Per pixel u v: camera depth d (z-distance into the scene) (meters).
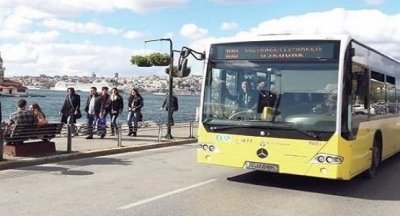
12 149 11.66
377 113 10.80
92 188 8.75
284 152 8.50
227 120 9.07
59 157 12.08
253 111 8.85
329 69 8.41
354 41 8.89
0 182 9.20
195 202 7.80
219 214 7.04
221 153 9.08
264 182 9.75
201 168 11.43
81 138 16.50
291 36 8.78
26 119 11.86
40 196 7.99
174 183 9.42
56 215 6.77
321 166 8.24
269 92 8.76
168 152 14.74
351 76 8.59
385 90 11.73
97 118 17.36
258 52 8.98
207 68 9.43
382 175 11.16
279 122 8.58
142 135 18.58
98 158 12.92
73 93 17.08
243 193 8.63
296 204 7.91
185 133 19.95
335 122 8.20
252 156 8.77
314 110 8.38
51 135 12.55
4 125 11.83
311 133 8.30
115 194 8.25
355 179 10.52
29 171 10.53
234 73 9.13
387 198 8.58
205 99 9.38
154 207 7.36
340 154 8.20
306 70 8.56
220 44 9.38
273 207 7.63
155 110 44.44
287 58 8.74
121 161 12.45
